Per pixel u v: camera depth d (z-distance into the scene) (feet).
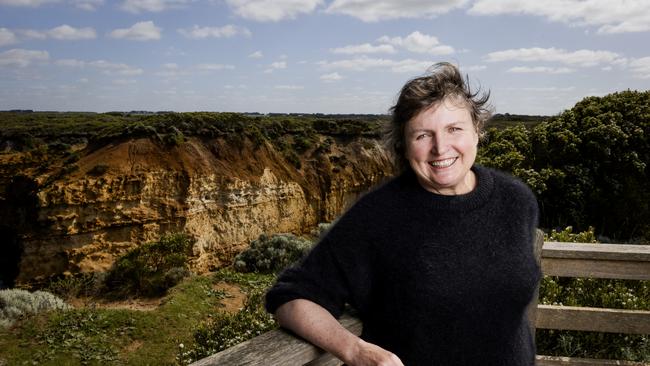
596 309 9.01
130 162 83.82
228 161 95.40
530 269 5.05
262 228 95.20
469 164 5.11
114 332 40.24
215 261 85.35
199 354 26.68
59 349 36.86
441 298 4.76
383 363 4.31
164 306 45.50
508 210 5.09
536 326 9.24
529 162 45.83
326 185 112.27
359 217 4.97
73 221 74.79
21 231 74.59
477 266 4.83
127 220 78.23
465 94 5.06
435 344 4.87
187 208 83.10
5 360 34.71
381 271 4.90
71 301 57.57
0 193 81.10
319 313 4.77
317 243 5.19
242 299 50.42
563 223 41.47
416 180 5.28
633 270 8.57
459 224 4.91
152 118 98.63
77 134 118.93
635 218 41.14
